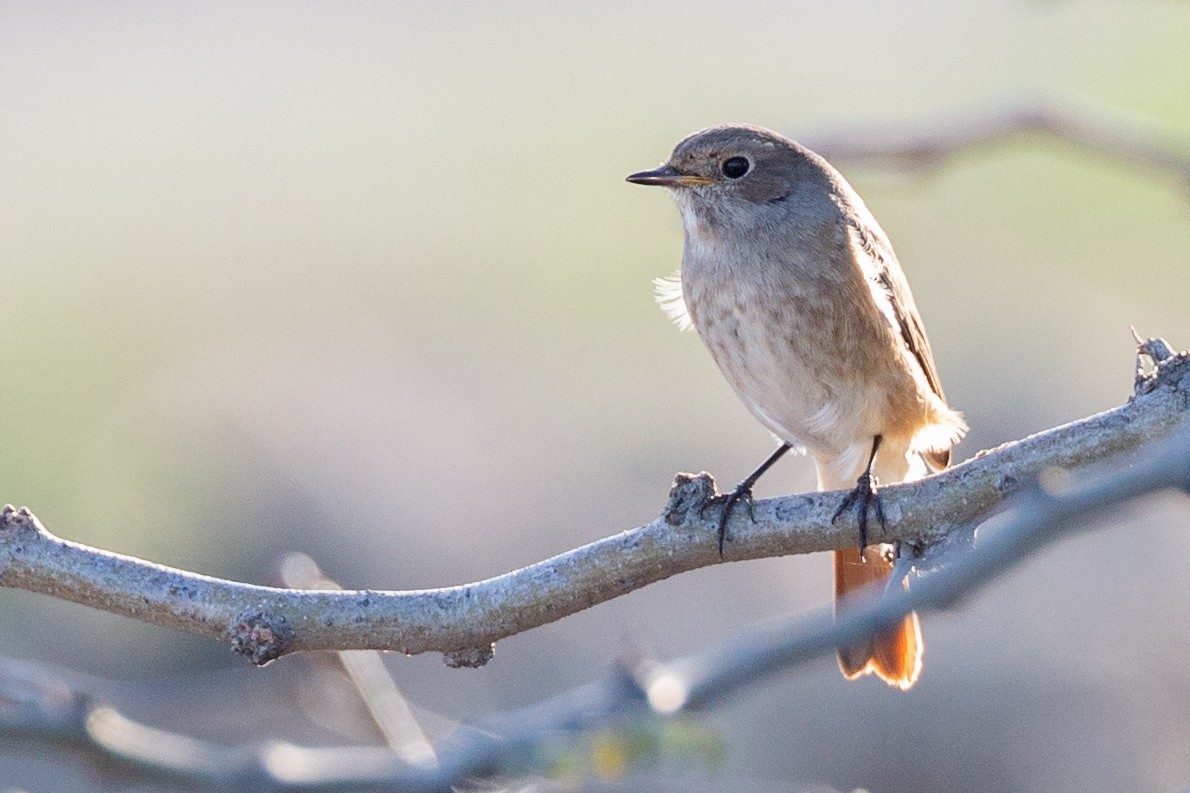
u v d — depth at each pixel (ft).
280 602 16.85
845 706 39.52
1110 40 62.44
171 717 33.01
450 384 54.54
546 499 49.21
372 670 22.66
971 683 39.73
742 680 11.00
